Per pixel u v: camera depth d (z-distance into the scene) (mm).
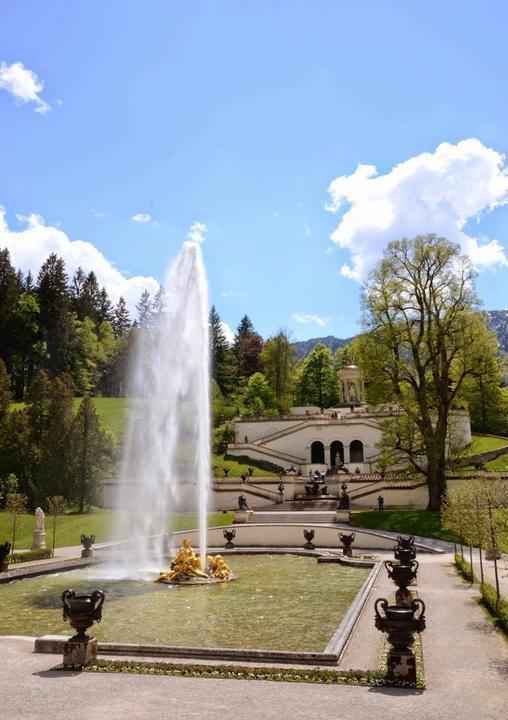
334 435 73375
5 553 25859
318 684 10133
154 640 14258
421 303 43219
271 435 75750
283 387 102500
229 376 113312
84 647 11195
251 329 132875
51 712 8633
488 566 25922
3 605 19656
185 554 24781
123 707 8867
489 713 8648
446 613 16250
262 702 9133
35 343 109375
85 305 141250
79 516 50031
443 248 42719
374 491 51688
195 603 19297
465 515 21656
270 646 13586
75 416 58875
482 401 85250
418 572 24672
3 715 8516
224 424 86938
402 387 46312
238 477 57594
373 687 9977
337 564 29547
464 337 42312
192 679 10359
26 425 57844
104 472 57219
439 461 43688
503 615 14336
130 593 21500
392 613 10414
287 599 19875
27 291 125688
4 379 64938
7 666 11219
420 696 9484
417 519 40844
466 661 11617
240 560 31750
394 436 45281
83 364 120062
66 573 27344
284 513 48281
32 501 53812
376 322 44156
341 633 13500
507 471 47844
